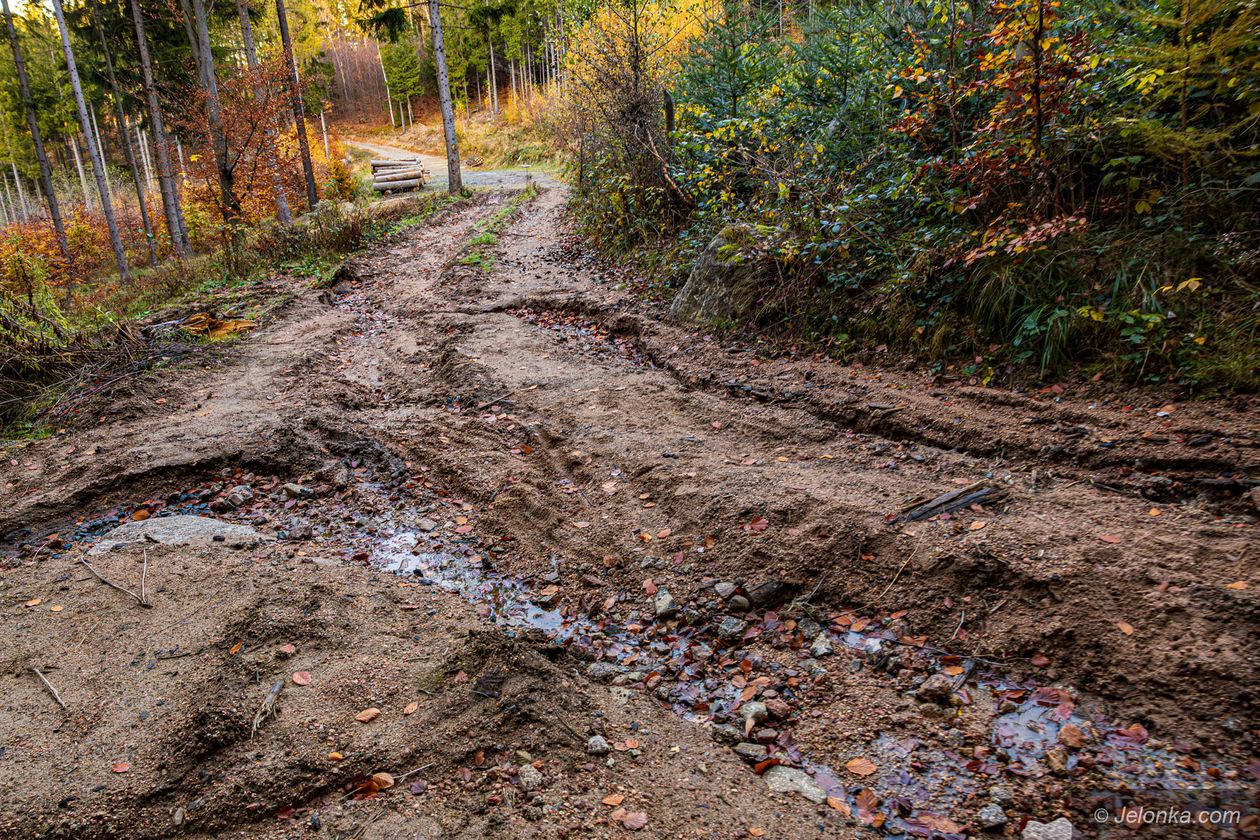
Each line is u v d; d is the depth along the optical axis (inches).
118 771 102.7
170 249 1034.7
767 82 390.6
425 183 1064.2
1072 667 114.3
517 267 456.8
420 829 92.1
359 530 183.3
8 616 144.9
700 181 355.9
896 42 299.3
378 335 347.3
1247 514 131.8
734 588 145.4
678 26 488.4
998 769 101.9
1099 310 190.4
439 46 852.0
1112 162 195.8
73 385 279.9
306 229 573.9
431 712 112.2
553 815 94.8
